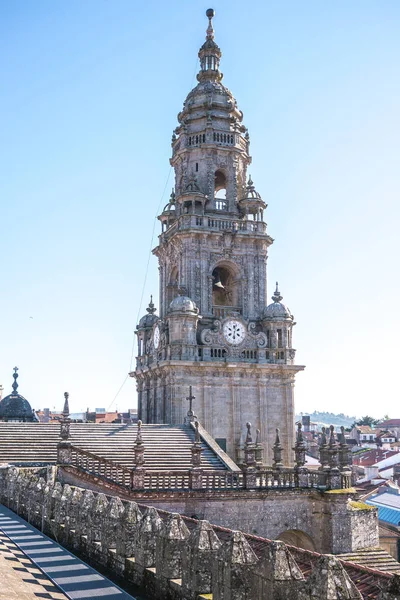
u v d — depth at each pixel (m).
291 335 80.31
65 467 46.72
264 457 75.56
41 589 18.47
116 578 21.17
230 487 49.56
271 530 50.12
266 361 77.75
